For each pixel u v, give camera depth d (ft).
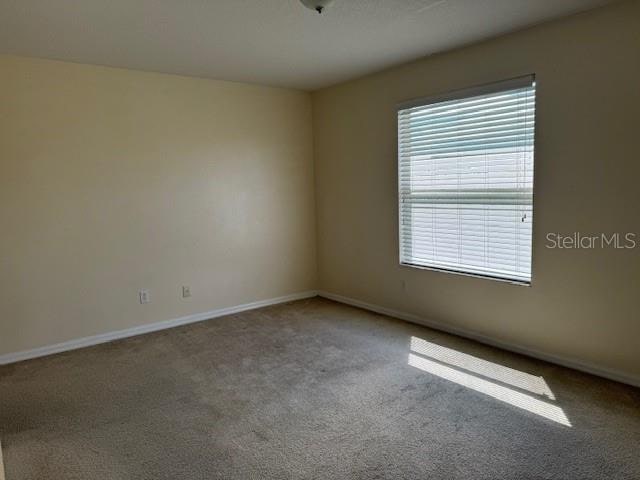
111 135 12.62
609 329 9.37
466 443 7.28
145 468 6.91
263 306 16.05
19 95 11.23
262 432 7.80
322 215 16.89
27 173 11.46
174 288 14.07
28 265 11.62
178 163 13.85
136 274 13.32
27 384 10.01
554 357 10.35
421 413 8.25
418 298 13.51
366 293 15.38
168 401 9.06
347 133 15.28
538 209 10.27
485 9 8.87
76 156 12.12
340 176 15.80
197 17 8.91
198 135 14.19
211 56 11.67
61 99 11.80
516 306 10.97
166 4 8.23
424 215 13.08
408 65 12.83
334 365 10.59
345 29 9.82
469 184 11.75
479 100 11.27
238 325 13.93
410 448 7.19
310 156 16.89
